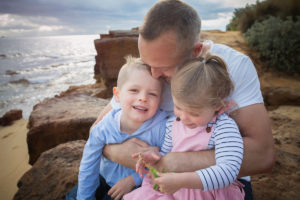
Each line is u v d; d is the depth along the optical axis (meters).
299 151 2.83
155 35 1.20
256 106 1.32
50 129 4.01
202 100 1.14
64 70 36.41
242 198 1.33
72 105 4.75
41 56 71.31
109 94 11.26
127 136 1.57
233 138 1.20
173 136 1.47
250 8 15.20
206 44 1.50
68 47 133.38
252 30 12.25
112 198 1.54
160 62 1.29
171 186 1.12
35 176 2.25
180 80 1.17
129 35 11.71
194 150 1.36
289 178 2.07
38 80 26.86
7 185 6.45
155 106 1.49
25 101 17.73
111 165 1.64
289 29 9.67
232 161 1.14
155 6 1.25
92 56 67.88
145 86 1.43
